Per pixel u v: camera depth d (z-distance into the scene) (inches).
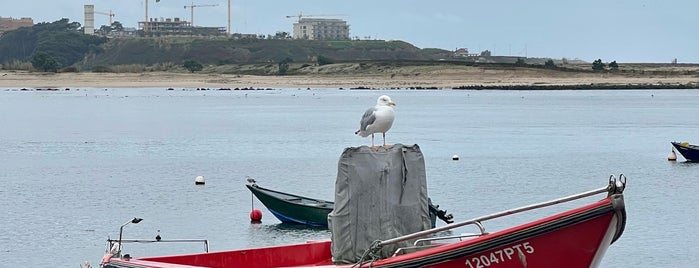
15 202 1859.0
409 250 826.8
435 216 1409.9
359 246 821.9
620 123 4429.1
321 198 1919.3
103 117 4874.5
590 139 3501.5
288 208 1533.0
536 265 756.6
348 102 6530.5
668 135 3713.1
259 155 2844.5
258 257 916.0
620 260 1305.4
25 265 1293.1
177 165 2551.7
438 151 2979.8
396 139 3449.8
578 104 6284.5
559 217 745.6
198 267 832.9
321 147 3122.5
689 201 1840.6
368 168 819.4
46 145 3211.1
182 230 1539.1
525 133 3799.2
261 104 6289.4
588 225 745.6
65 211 1742.1
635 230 1515.7
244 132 3846.0
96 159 2726.4
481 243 756.6
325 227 1530.5
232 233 1505.9
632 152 2957.7
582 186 2119.8
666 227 1542.8
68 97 7416.3
